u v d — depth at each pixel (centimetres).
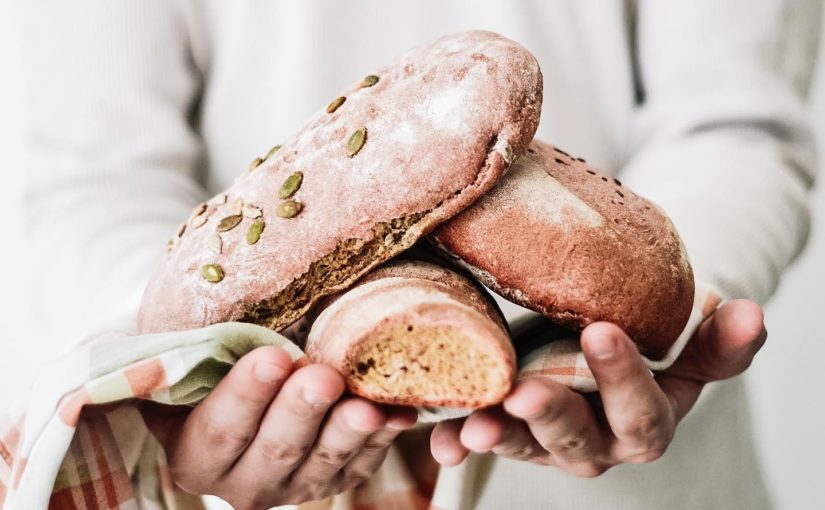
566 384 52
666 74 91
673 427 56
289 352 50
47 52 91
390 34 89
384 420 47
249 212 52
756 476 92
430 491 71
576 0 89
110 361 52
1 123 127
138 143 90
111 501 58
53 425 52
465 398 46
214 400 51
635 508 79
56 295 82
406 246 51
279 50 90
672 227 56
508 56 52
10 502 54
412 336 45
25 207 92
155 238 82
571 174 56
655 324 52
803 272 144
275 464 54
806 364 147
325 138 52
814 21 94
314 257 51
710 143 85
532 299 52
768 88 87
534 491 78
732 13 89
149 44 90
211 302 52
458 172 51
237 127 93
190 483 59
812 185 90
